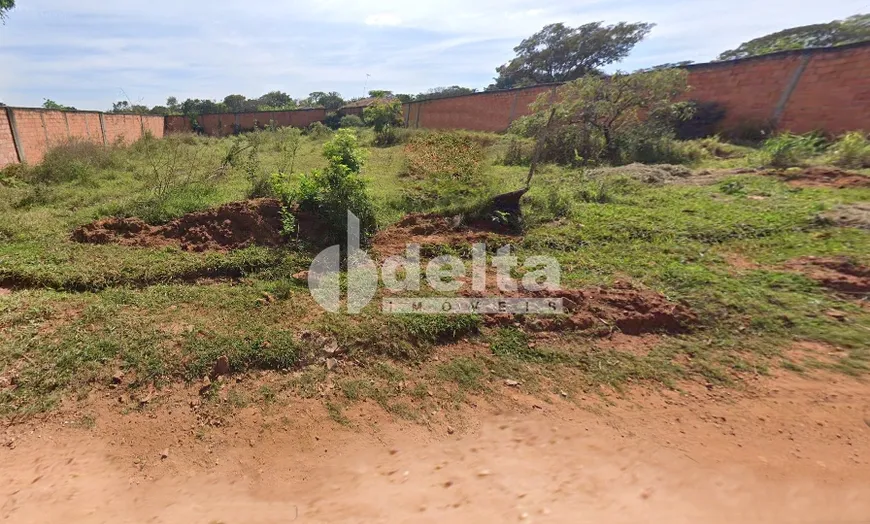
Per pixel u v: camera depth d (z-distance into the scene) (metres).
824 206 5.62
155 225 5.65
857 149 8.40
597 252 4.92
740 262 4.51
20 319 3.51
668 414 2.68
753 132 12.21
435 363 3.26
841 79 10.65
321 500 2.15
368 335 3.41
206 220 5.30
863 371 2.91
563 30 30.89
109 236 5.16
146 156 11.48
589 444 2.46
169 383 2.97
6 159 9.99
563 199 6.38
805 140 9.26
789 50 11.58
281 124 27.02
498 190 6.84
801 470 2.20
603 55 29.80
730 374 3.00
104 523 2.05
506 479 2.23
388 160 11.06
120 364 3.08
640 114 12.78
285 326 3.54
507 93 18.86
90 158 9.69
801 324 3.41
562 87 12.12
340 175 5.49
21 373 2.96
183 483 2.29
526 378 3.07
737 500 2.04
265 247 4.95
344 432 2.63
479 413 2.77
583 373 3.10
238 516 2.07
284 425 2.68
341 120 25.31
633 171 8.45
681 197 6.79
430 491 2.18
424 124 24.39
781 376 2.94
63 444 2.53
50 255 4.64
